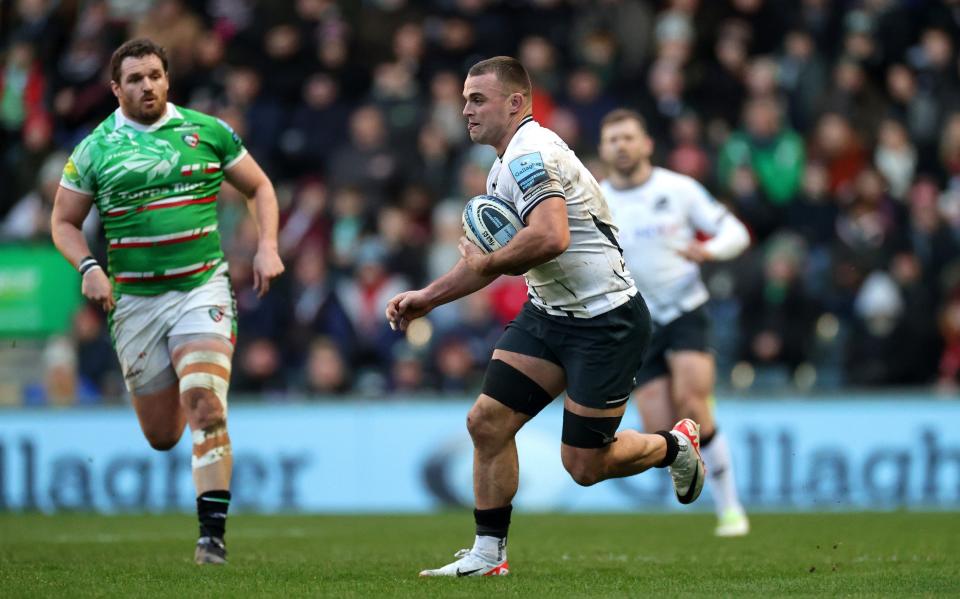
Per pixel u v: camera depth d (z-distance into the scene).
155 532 34.38
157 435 25.45
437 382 48.25
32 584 19.94
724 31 60.41
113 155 24.16
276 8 61.09
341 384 48.00
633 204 32.53
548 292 20.73
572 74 59.28
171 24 60.22
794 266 49.19
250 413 46.00
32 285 48.78
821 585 20.17
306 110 58.44
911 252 51.47
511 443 21.30
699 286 32.47
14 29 61.44
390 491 45.72
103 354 49.16
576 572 22.33
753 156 54.22
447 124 56.50
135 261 24.31
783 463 44.88
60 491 45.50
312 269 50.59
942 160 58.06
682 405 32.09
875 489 44.81
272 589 19.19
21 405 47.28
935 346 49.59
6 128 59.81
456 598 18.06
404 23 61.69
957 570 22.78
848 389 48.22
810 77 58.78
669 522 37.69
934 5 63.75
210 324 24.44
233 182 25.42
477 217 20.16
